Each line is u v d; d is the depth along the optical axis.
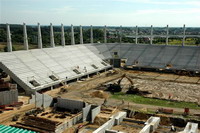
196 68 75.00
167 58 82.69
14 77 51.66
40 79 55.09
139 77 70.06
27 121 33.84
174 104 44.44
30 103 44.22
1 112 39.19
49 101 42.78
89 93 52.12
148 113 38.41
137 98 48.38
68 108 41.28
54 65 65.56
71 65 70.31
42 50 70.50
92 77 69.88
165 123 35.25
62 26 80.62
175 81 64.88
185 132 28.41
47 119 33.25
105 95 49.50
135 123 34.25
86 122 35.78
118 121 33.66
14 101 43.69
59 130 31.47
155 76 71.56
